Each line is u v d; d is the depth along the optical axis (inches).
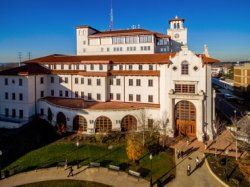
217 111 3351.4
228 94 4763.8
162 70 2327.8
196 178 1557.6
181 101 2284.7
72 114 2409.0
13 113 2878.9
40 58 3361.2
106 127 2343.8
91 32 3799.2
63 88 2970.0
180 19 3727.9
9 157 1962.4
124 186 1480.1
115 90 2689.5
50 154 1963.6
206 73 2204.7
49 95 3063.5
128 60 2696.9
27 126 2669.8
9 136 2410.2
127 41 3462.1
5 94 2901.1
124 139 2201.0
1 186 1504.7
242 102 3998.5
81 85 2844.5
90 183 1518.2
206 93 2218.3
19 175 1646.2
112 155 1905.8
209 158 1822.1
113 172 1631.4
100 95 2706.7
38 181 1561.3
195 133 2273.6
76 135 2331.4
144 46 3378.4
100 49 3631.9
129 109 2343.8
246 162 1715.1
